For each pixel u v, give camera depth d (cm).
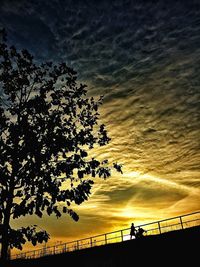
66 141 897
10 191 841
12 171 866
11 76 995
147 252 1428
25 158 871
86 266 1745
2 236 774
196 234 1234
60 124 955
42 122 925
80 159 882
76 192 825
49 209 796
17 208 791
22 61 1022
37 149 875
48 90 1033
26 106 959
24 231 798
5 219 799
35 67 1047
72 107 1020
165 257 1333
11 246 782
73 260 1839
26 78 1017
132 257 1493
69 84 1050
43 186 823
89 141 966
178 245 1298
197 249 1210
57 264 1936
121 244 1587
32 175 836
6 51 985
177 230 1334
